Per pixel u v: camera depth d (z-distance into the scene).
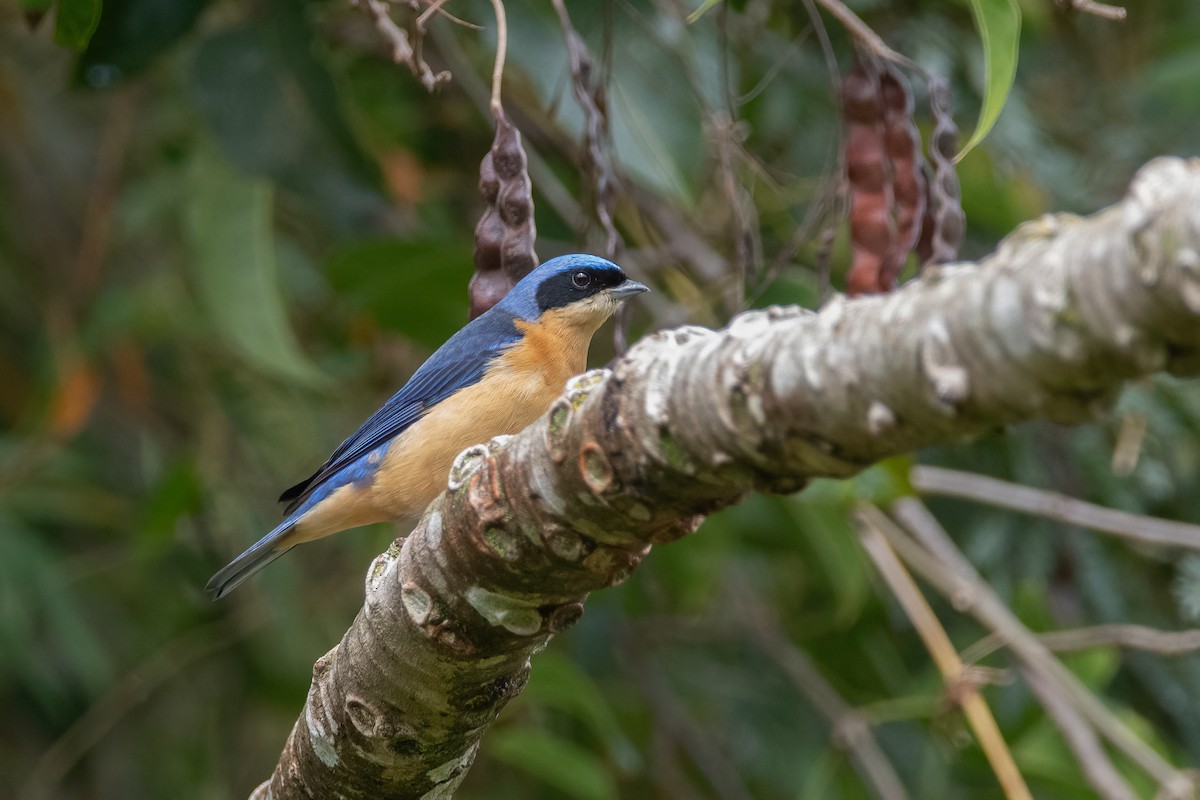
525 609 5.29
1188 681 11.99
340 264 10.26
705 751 12.66
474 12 9.94
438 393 9.22
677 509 4.64
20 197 13.60
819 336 3.84
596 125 7.32
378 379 13.18
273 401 13.10
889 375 3.61
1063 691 9.35
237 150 10.23
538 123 11.77
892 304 3.67
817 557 12.03
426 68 7.23
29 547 12.27
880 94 7.54
